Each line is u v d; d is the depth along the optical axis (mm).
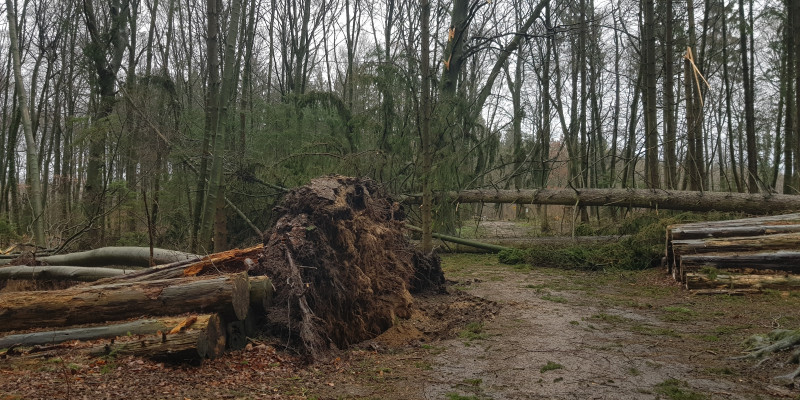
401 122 14234
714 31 19109
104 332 4676
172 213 12320
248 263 5809
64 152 20562
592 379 4383
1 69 23062
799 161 13008
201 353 4414
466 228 22250
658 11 17562
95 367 4172
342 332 5859
